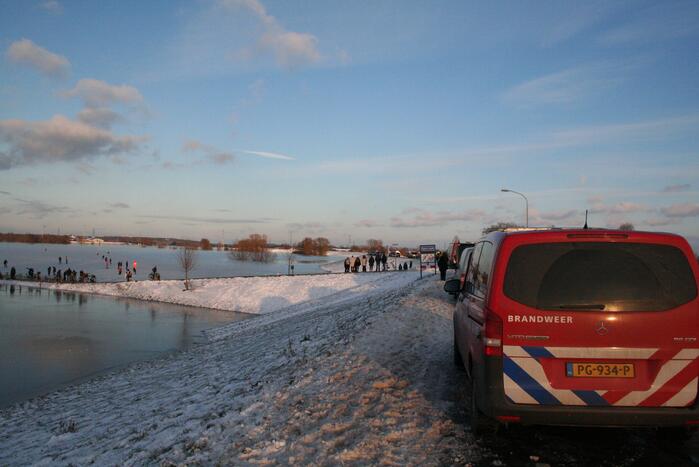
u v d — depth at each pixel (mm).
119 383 13586
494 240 5055
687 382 4129
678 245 4316
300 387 7109
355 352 9250
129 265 90312
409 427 5379
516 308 4340
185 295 43219
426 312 14391
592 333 4199
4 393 14258
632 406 4156
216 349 17906
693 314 4164
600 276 4297
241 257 116312
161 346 21844
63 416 10203
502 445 4875
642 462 4469
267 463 4598
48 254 143750
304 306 31500
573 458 4570
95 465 5371
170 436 5801
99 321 30391
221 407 6750
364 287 34219
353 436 5168
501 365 4340
